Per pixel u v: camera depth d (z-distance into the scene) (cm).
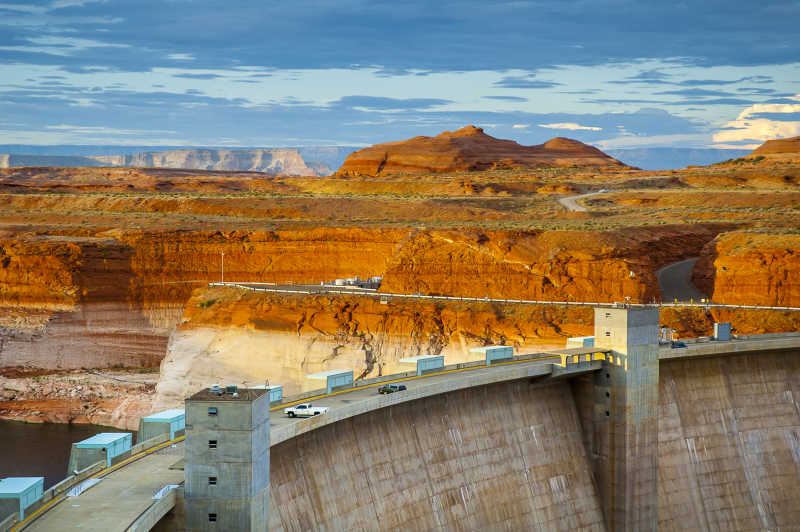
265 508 5962
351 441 7538
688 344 10288
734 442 10162
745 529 9875
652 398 9438
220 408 5697
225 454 5716
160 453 6644
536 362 9331
